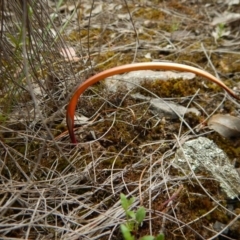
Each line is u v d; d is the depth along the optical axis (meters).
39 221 0.23
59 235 0.22
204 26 0.41
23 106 0.29
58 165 0.26
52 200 0.24
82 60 0.33
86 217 0.24
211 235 0.23
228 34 0.40
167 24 0.41
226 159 0.27
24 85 0.29
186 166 0.26
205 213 0.24
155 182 0.25
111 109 0.30
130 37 0.39
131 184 0.25
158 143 0.28
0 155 0.26
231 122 0.29
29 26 0.25
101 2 0.44
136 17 0.42
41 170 0.26
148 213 0.24
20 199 0.24
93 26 0.40
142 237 0.21
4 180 0.25
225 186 0.25
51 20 0.27
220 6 0.44
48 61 0.29
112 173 0.26
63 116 0.29
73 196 0.25
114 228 0.23
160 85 0.32
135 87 0.32
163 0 0.45
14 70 0.27
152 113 0.30
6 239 0.22
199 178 0.26
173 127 0.29
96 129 0.29
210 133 0.29
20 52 0.27
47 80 0.29
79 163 0.26
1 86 0.28
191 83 0.33
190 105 0.31
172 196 0.24
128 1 0.45
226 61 0.36
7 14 0.26
